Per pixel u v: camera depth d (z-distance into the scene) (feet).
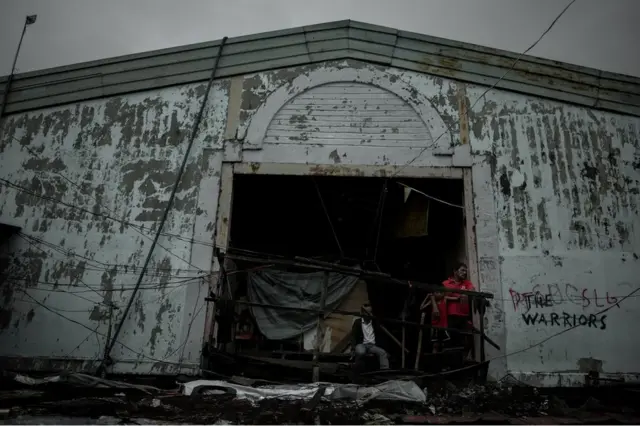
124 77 38.04
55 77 38.29
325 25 38.40
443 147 35.88
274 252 49.11
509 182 35.14
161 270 34.14
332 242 48.73
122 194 35.86
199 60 38.14
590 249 33.96
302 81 37.70
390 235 41.96
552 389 31.40
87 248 34.91
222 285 32.81
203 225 34.86
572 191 35.06
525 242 33.96
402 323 30.60
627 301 33.06
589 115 36.63
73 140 37.22
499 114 36.55
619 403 30.37
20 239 35.32
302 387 27.99
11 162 37.01
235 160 36.09
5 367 32.63
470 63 37.35
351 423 23.72
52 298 34.06
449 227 41.55
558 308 32.83
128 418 23.65
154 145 36.76
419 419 24.35
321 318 32.94
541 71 36.99
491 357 31.81
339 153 36.09
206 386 27.61
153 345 32.73
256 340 35.19
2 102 38.06
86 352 32.94
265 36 38.29
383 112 36.94
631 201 35.01
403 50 37.86
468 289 32.37
